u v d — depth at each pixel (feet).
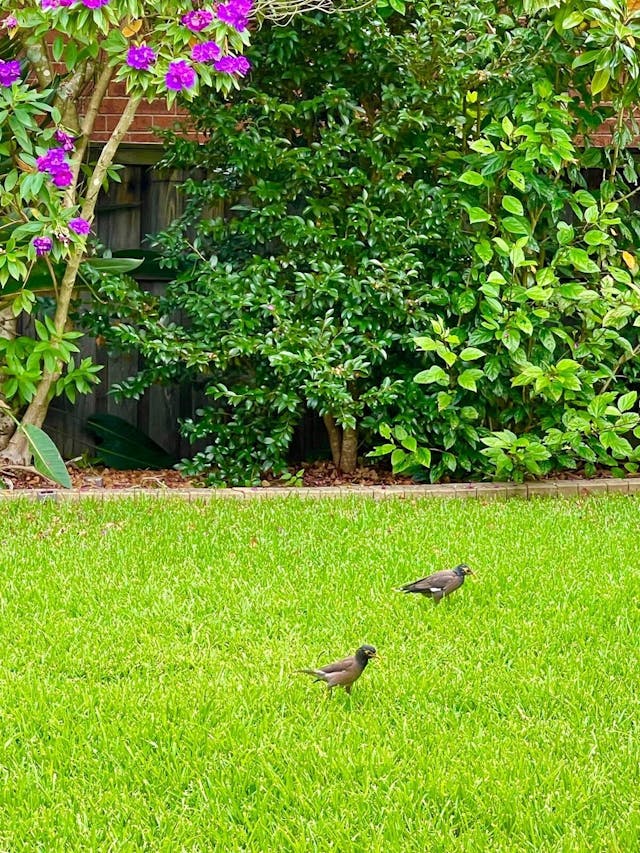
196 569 15.46
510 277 21.61
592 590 14.64
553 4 20.01
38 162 19.20
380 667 11.94
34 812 8.77
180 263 24.59
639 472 24.43
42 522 18.15
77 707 10.83
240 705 10.89
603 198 22.71
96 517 18.67
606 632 13.17
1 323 22.86
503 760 9.71
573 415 21.63
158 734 10.26
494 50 22.15
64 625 13.05
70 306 23.04
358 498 20.85
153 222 25.29
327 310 22.45
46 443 20.08
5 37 21.72
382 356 21.86
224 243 23.77
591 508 20.18
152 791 9.23
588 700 11.15
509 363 21.74
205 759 9.76
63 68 24.62
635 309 21.39
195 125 23.97
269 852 8.26
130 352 23.47
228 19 18.81
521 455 21.38
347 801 9.00
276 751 9.87
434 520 18.67
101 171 21.21
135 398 23.03
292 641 12.69
